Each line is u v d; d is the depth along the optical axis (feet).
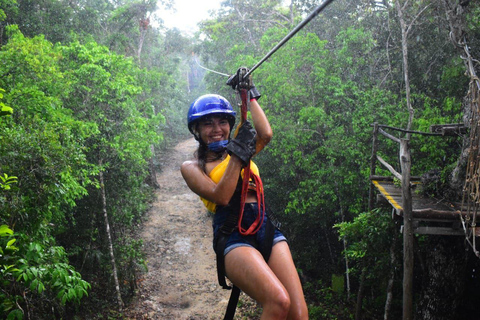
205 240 72.90
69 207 42.75
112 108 48.67
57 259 23.40
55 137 28.48
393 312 44.32
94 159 48.85
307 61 53.11
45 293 27.68
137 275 60.75
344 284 54.75
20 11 65.62
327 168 50.14
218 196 6.39
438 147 40.63
